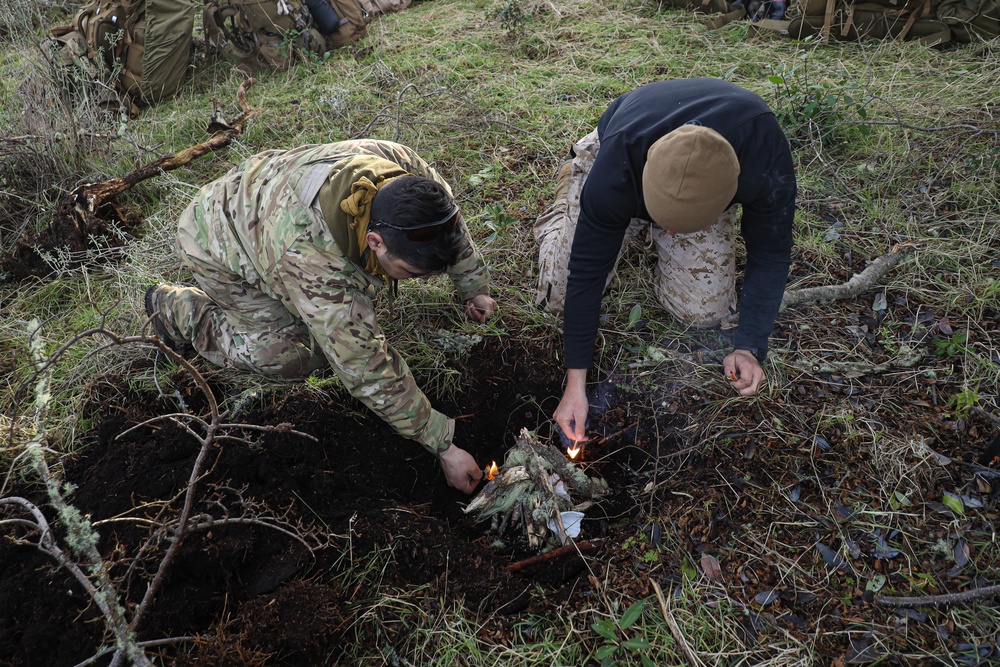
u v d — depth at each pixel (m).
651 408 2.54
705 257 2.54
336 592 1.96
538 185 3.59
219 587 1.99
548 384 2.74
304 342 2.52
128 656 1.70
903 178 3.33
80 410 2.56
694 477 2.29
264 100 4.58
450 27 5.27
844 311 2.77
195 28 5.67
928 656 1.81
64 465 2.39
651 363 2.65
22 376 2.77
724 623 1.92
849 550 2.04
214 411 1.80
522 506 2.31
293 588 1.93
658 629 1.93
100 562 1.70
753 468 2.26
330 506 2.19
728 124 1.92
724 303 2.67
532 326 2.84
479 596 2.06
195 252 2.36
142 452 2.28
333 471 2.28
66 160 3.95
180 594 1.94
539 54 4.82
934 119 3.65
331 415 2.39
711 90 2.03
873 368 2.51
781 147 1.98
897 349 2.59
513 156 3.85
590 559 2.17
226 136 4.10
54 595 1.92
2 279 3.43
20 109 4.21
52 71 4.36
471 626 1.98
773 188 2.01
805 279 2.89
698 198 1.74
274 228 2.06
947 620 1.87
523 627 2.00
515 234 3.30
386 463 2.44
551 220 2.95
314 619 1.87
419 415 2.20
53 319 3.08
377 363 2.08
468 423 2.68
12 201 3.78
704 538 2.13
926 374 2.48
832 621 1.91
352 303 2.04
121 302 3.01
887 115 3.75
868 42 4.42
